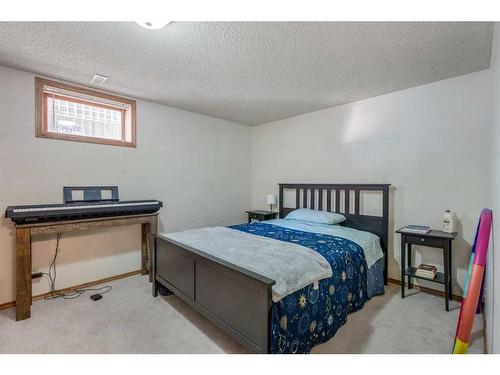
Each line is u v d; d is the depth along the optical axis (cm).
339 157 356
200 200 405
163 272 253
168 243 239
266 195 461
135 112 329
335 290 200
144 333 200
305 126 398
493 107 180
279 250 209
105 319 220
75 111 288
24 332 201
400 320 218
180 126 377
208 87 291
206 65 236
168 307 242
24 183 252
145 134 339
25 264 223
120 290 281
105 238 306
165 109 359
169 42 197
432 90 273
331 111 365
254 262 179
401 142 297
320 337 182
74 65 238
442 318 221
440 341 188
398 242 301
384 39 190
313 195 377
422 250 283
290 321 158
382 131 313
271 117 422
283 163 432
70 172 280
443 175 267
